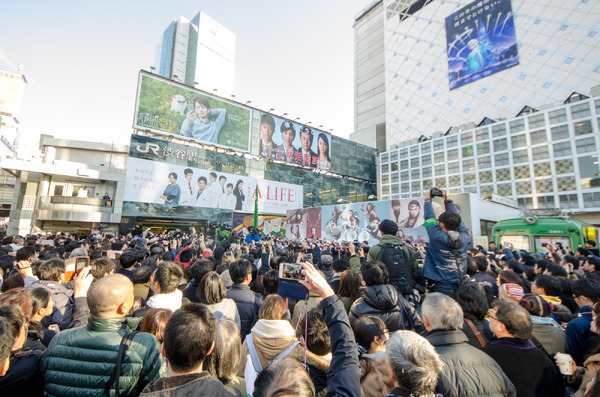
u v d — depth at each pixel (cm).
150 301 309
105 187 3328
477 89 5975
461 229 394
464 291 296
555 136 4656
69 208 2936
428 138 6644
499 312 235
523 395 209
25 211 2912
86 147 3353
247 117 4572
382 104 8025
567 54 4903
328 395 153
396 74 7575
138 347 199
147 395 142
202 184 3959
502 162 5206
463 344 217
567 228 1339
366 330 232
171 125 3825
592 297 308
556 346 288
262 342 246
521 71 5406
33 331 235
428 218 410
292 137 5088
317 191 5378
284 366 146
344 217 2980
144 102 3647
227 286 500
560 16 5034
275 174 4838
